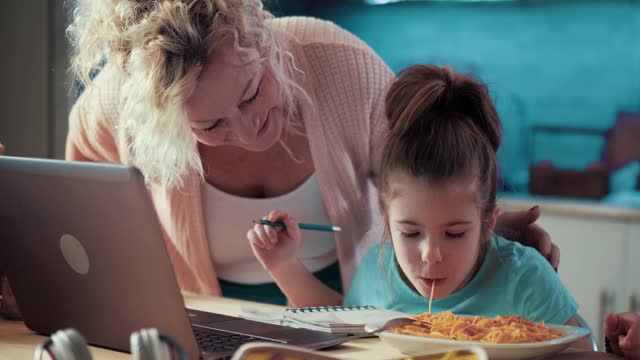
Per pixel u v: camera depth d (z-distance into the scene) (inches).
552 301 53.9
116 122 66.6
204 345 43.1
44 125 104.7
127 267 40.4
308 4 147.4
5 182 43.5
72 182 40.1
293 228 61.9
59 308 45.6
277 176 67.0
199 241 67.3
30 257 45.1
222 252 68.8
